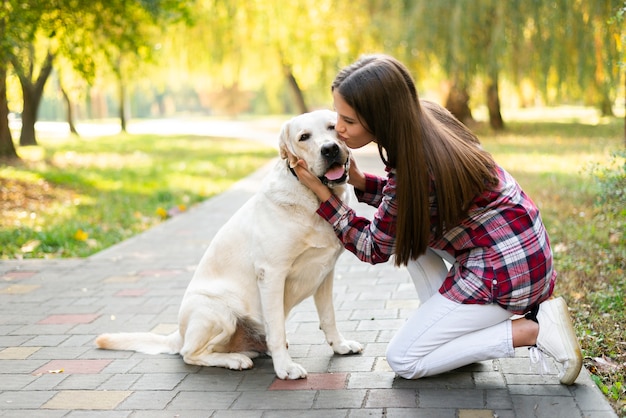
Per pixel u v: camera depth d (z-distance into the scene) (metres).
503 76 20.59
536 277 2.98
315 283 3.44
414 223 2.91
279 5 23.64
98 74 21.47
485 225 2.98
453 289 3.07
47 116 67.44
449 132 2.98
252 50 25.58
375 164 13.88
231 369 3.46
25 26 9.52
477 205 2.96
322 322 3.62
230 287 3.45
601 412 2.75
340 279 5.30
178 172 14.38
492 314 3.04
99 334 4.19
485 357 3.07
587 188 8.51
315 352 3.68
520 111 38.81
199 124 45.97
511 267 2.95
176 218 8.62
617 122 24.22
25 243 7.10
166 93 82.56
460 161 2.88
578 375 3.10
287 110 63.78
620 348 3.52
